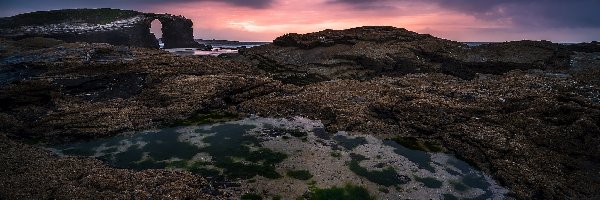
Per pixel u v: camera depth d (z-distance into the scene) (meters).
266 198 15.90
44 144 21.20
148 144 21.09
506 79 29.97
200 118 25.11
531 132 20.94
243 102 27.72
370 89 29.84
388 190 16.86
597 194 16.75
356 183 17.31
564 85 26.56
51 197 14.88
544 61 37.91
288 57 44.72
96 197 14.97
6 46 45.94
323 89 30.42
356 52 42.69
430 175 18.27
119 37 107.44
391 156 20.06
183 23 133.25
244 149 20.42
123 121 23.61
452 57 41.38
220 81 29.73
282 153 20.05
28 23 109.50
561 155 19.34
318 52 45.12
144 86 29.95
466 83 30.69
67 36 98.06
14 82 28.47
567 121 21.33
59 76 30.06
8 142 20.42
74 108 25.34
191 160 19.06
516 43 42.94
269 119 25.17
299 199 15.93
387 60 40.59
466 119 22.97
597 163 18.91
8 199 14.38
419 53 43.25
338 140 21.91
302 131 23.12
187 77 31.44
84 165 17.94
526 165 18.53
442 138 21.92
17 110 25.30
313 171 18.25
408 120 23.73
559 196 16.53
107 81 30.25
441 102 24.78
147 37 117.19
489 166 19.06
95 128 22.59
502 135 20.86
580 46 44.72
